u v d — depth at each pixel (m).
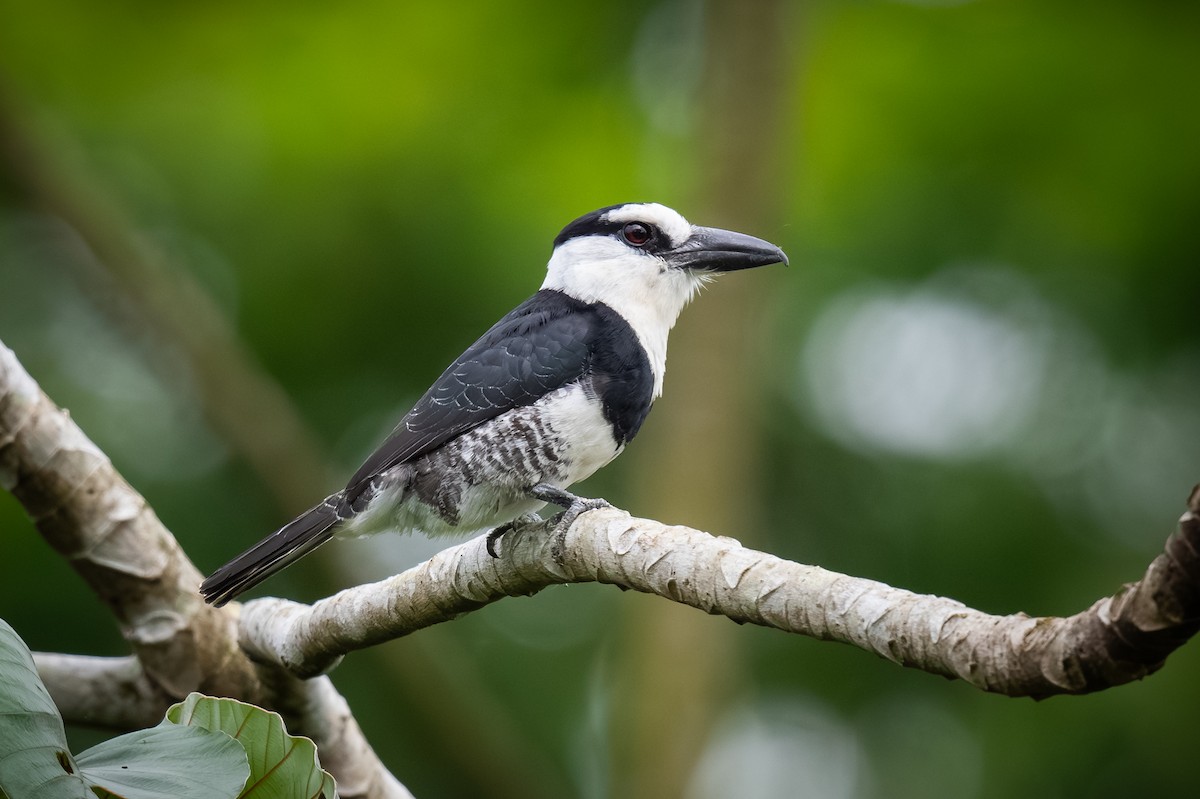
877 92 13.84
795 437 12.75
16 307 13.10
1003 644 4.36
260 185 13.35
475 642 12.69
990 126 13.66
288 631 6.82
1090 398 12.23
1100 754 11.30
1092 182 13.48
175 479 12.19
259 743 5.05
